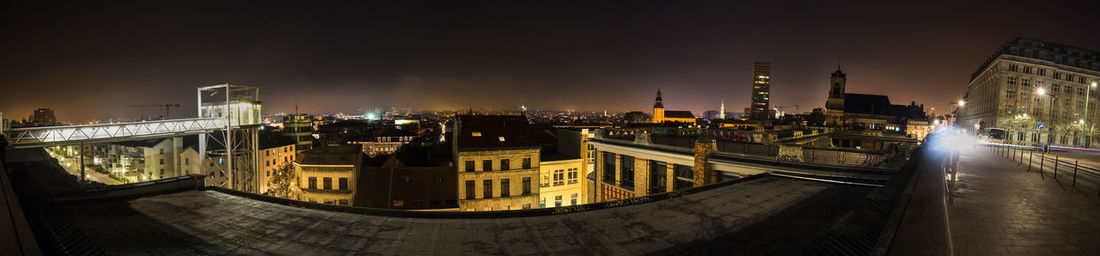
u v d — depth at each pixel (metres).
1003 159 23.64
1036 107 75.94
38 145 33.12
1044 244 7.08
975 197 11.11
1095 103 81.19
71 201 12.34
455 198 44.50
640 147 23.50
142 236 9.72
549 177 51.12
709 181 18.77
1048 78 77.12
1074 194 11.69
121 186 13.51
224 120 52.28
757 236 9.30
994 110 78.69
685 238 9.31
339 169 43.84
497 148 46.03
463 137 46.94
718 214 11.20
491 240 9.37
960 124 120.69
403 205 43.38
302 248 8.97
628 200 12.70
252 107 58.41
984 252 6.66
